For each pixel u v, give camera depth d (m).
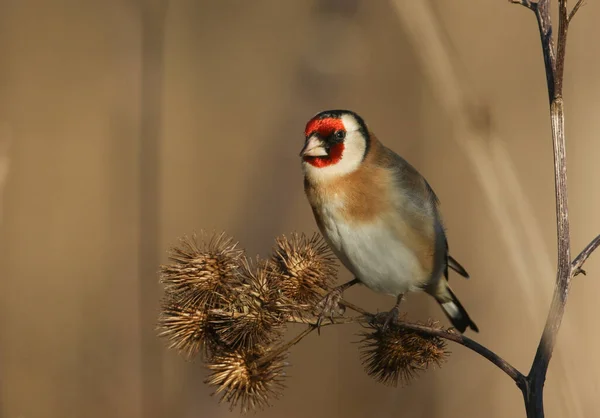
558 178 5.13
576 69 12.88
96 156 15.86
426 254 7.82
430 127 13.22
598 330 10.95
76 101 17.09
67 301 13.00
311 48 12.13
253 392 6.26
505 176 6.36
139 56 16.17
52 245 14.18
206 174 15.68
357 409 11.53
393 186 7.73
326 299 6.59
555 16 12.40
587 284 11.61
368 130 7.96
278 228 12.33
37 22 18.70
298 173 12.65
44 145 16.08
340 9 12.05
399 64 13.55
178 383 10.52
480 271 12.26
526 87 12.90
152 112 10.20
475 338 11.61
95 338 12.34
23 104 17.02
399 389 11.38
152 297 9.82
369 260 7.79
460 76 6.60
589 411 7.83
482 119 6.48
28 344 12.15
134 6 16.38
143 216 9.95
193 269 6.45
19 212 14.79
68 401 11.34
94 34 18.44
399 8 6.66
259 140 15.20
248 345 6.35
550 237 12.41
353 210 7.71
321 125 7.80
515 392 11.03
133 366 11.91
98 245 14.27
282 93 15.29
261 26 17.83
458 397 11.05
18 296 13.02
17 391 11.42
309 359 11.84
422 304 11.77
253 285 6.45
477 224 12.49
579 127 12.73
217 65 17.55
